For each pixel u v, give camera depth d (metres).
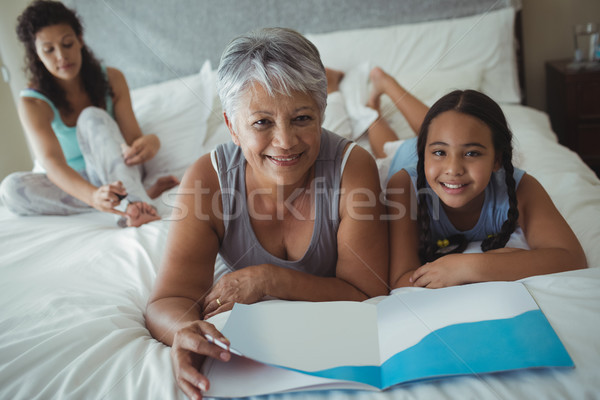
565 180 1.24
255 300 0.87
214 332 0.69
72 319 0.84
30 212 1.52
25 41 1.58
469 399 0.58
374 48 2.11
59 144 1.59
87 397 0.65
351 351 0.67
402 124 1.73
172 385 0.65
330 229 0.95
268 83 0.75
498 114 0.93
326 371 0.63
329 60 2.13
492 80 2.05
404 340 0.68
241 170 0.94
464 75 1.95
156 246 1.16
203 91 1.95
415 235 1.03
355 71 1.96
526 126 1.69
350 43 2.13
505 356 0.62
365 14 2.20
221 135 1.82
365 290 0.94
